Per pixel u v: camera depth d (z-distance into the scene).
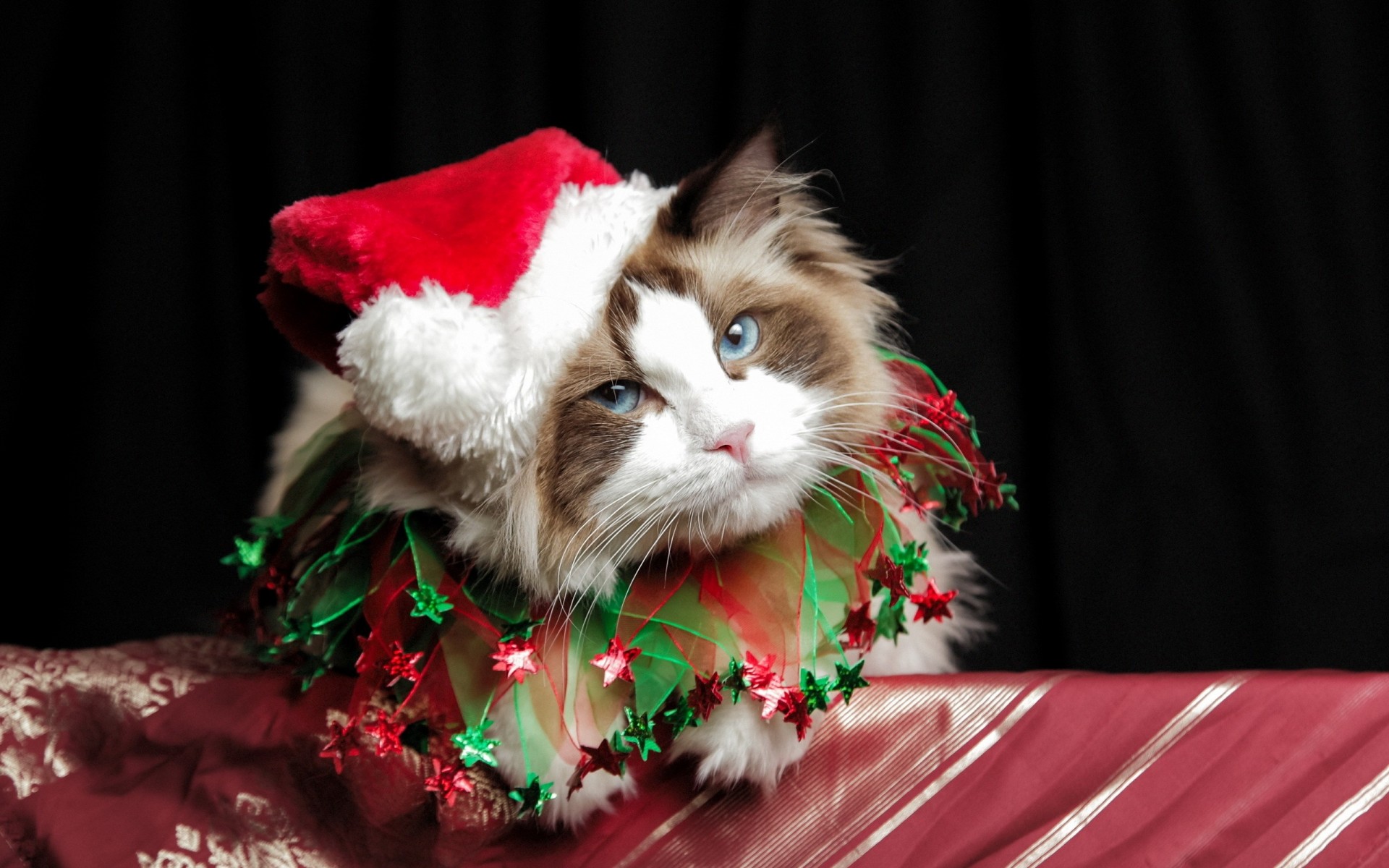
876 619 0.56
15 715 0.56
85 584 0.78
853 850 0.52
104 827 0.53
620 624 0.54
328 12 0.77
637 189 0.57
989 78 0.76
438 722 0.54
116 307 0.77
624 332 0.55
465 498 0.54
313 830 0.53
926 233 0.76
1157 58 0.73
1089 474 0.75
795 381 0.56
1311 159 0.73
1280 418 0.73
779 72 0.76
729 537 0.55
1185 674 0.53
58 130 0.77
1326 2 0.72
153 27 0.76
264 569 0.57
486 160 0.56
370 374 0.51
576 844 0.53
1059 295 0.75
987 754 0.52
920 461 0.60
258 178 0.76
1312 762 0.50
